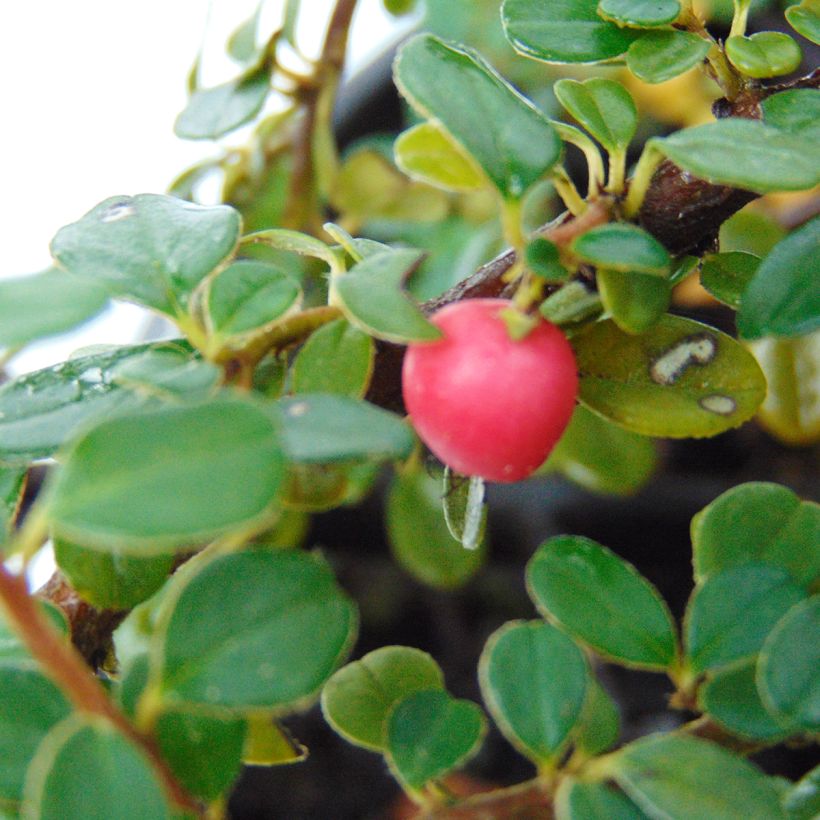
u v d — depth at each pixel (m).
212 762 0.14
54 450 0.14
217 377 0.13
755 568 0.15
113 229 0.14
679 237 0.15
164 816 0.13
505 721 0.14
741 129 0.14
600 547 0.15
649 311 0.14
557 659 0.14
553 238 0.14
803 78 0.15
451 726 0.15
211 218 0.14
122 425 0.13
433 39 0.14
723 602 0.15
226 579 0.14
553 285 0.14
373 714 0.15
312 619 0.13
